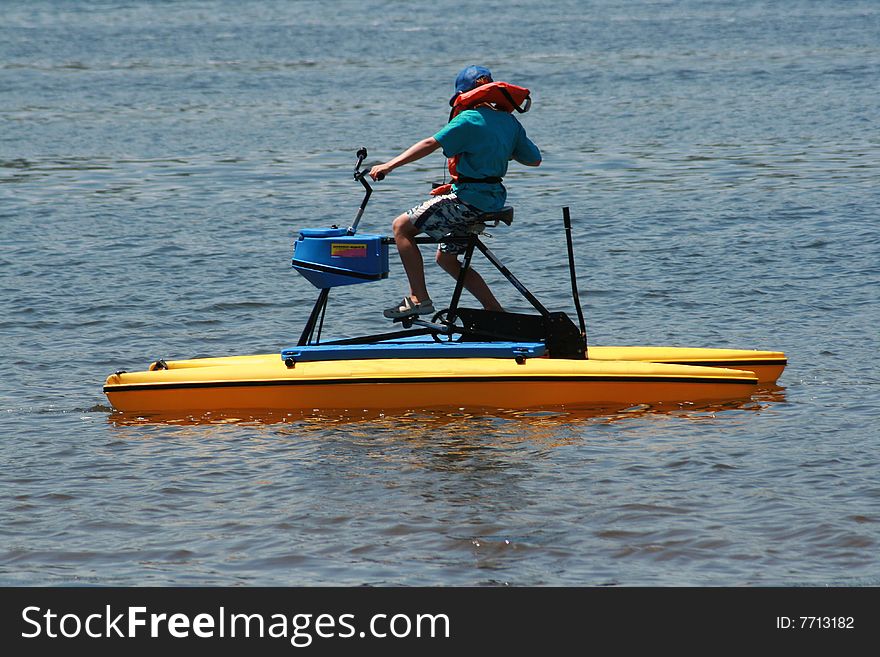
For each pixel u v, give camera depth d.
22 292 46.00
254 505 24.53
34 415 31.06
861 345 36.94
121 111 107.69
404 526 23.34
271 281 48.12
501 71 132.62
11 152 86.25
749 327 39.69
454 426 29.48
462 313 32.41
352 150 85.25
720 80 122.19
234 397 31.03
